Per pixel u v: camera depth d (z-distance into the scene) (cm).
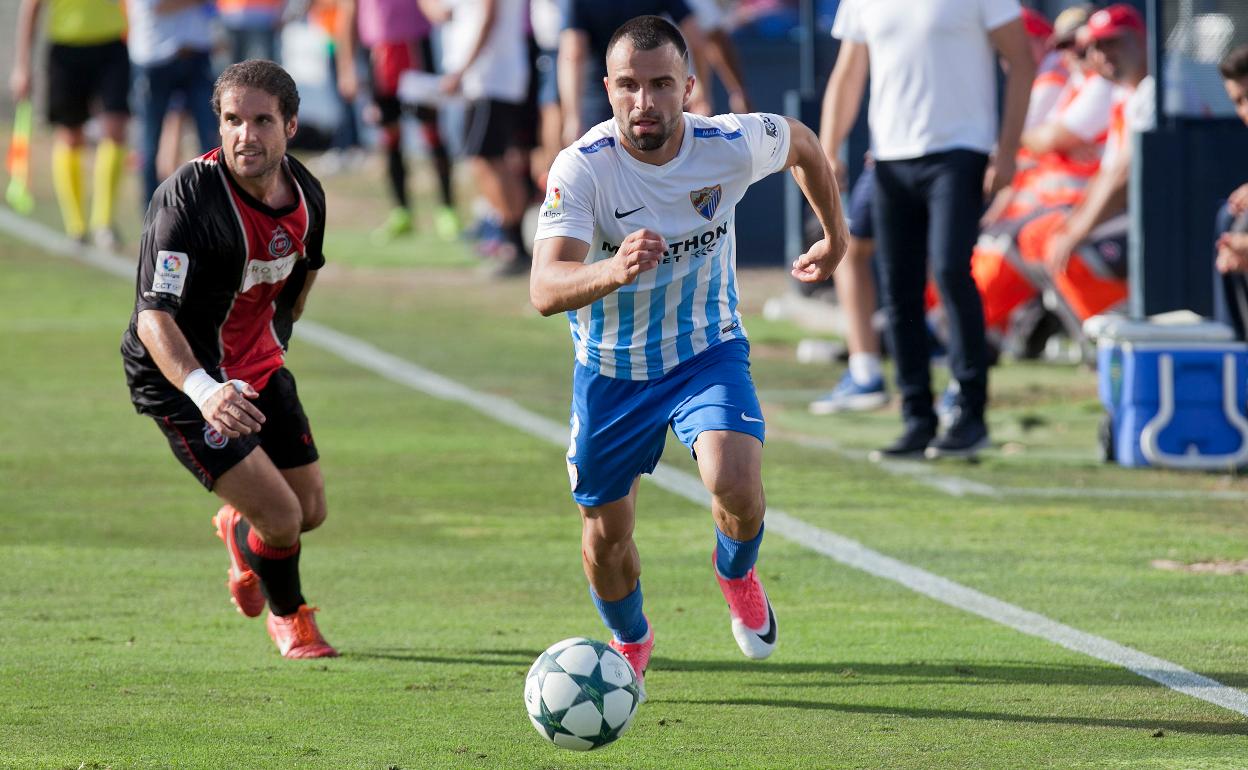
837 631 1923
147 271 1723
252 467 1766
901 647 1850
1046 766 1427
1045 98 3891
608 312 1642
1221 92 3238
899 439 3033
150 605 2036
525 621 1970
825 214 1738
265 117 1680
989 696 1655
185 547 2352
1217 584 2148
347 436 3180
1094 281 3684
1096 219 3347
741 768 1429
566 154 1597
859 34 2961
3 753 1452
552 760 1450
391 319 4634
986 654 1817
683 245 1628
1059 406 3500
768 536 2425
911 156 2884
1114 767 1422
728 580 1703
